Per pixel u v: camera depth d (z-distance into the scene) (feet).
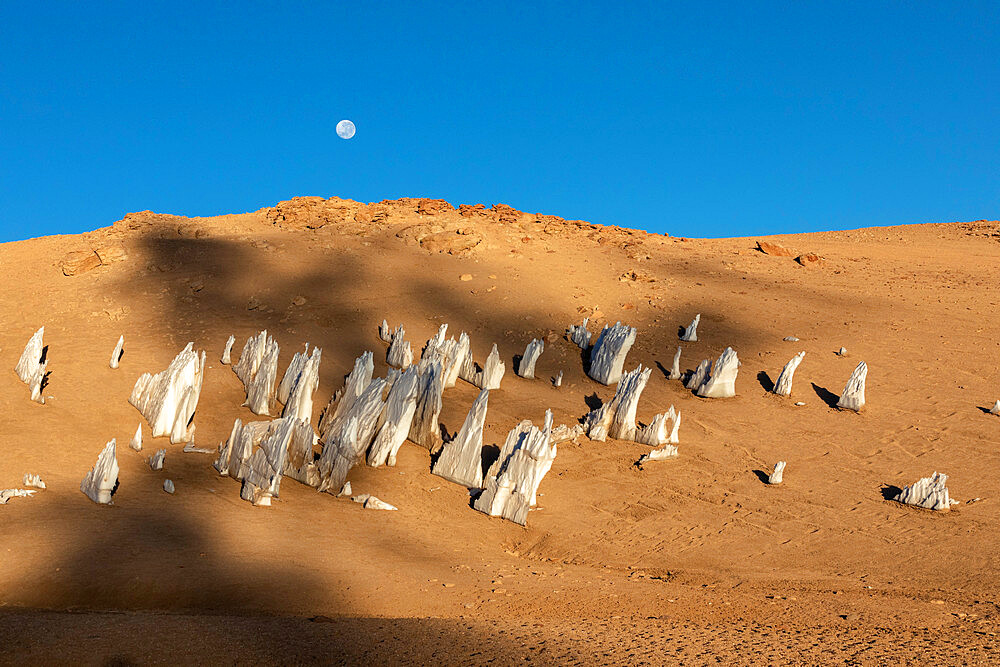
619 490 64.59
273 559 45.16
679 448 72.18
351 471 63.67
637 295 111.14
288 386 74.59
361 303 104.01
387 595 40.73
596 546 55.36
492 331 99.04
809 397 82.99
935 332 98.53
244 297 104.63
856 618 38.50
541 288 111.55
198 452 63.57
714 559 52.80
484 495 60.23
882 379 85.92
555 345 95.81
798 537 56.44
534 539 56.70
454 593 41.91
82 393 73.72
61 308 99.19
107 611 35.35
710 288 114.83
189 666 25.64
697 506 61.93
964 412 77.61
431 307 104.47
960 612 40.83
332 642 28.99
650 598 42.42
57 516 48.03
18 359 81.15
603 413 75.20
